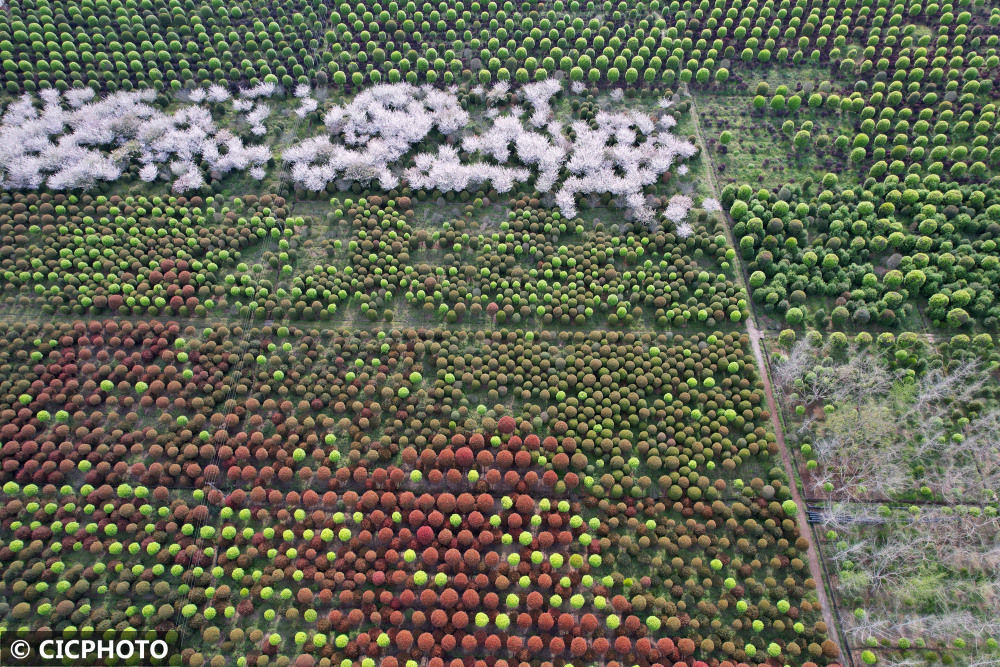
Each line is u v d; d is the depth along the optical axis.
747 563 41.44
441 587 39.91
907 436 45.69
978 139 58.38
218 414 45.78
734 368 47.59
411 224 56.69
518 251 53.97
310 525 42.12
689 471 43.84
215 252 53.62
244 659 37.62
